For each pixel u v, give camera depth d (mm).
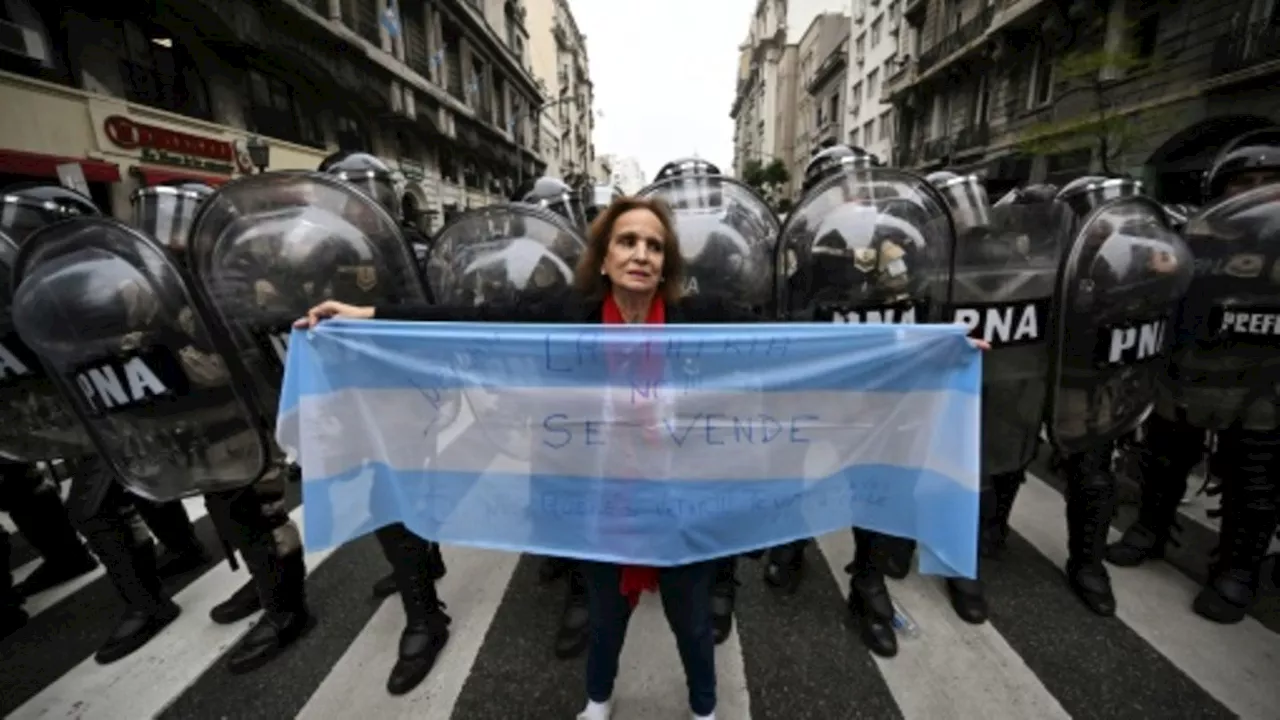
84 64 8086
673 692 1727
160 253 1489
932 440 1422
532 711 1679
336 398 1518
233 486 1718
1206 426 1853
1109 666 1729
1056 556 2309
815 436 1458
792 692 1703
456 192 23031
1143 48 10461
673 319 1468
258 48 10609
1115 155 9977
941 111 18656
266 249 1718
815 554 2477
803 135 41031
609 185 4457
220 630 2096
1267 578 2057
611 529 1467
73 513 1894
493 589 2303
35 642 2094
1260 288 1650
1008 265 1758
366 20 15508
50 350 1544
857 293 1815
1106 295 1612
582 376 1435
